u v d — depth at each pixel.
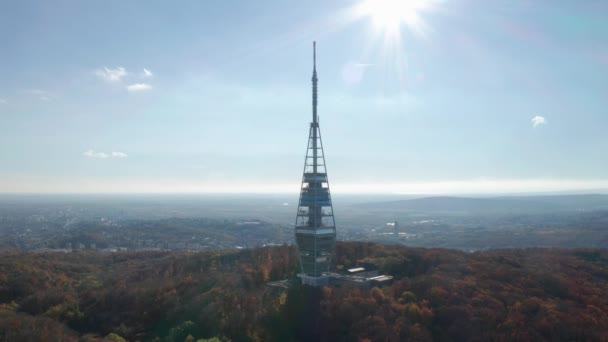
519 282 172.62
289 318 157.38
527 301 150.88
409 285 170.00
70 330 160.50
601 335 128.25
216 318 154.88
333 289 179.62
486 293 158.12
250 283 196.00
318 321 154.50
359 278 193.25
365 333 139.88
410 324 141.00
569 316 139.12
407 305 151.12
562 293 164.50
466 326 138.00
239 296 172.38
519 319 138.12
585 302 156.50
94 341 144.88
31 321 155.75
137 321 166.88
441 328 141.00
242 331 148.75
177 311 165.50
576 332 131.12
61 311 173.75
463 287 163.12
